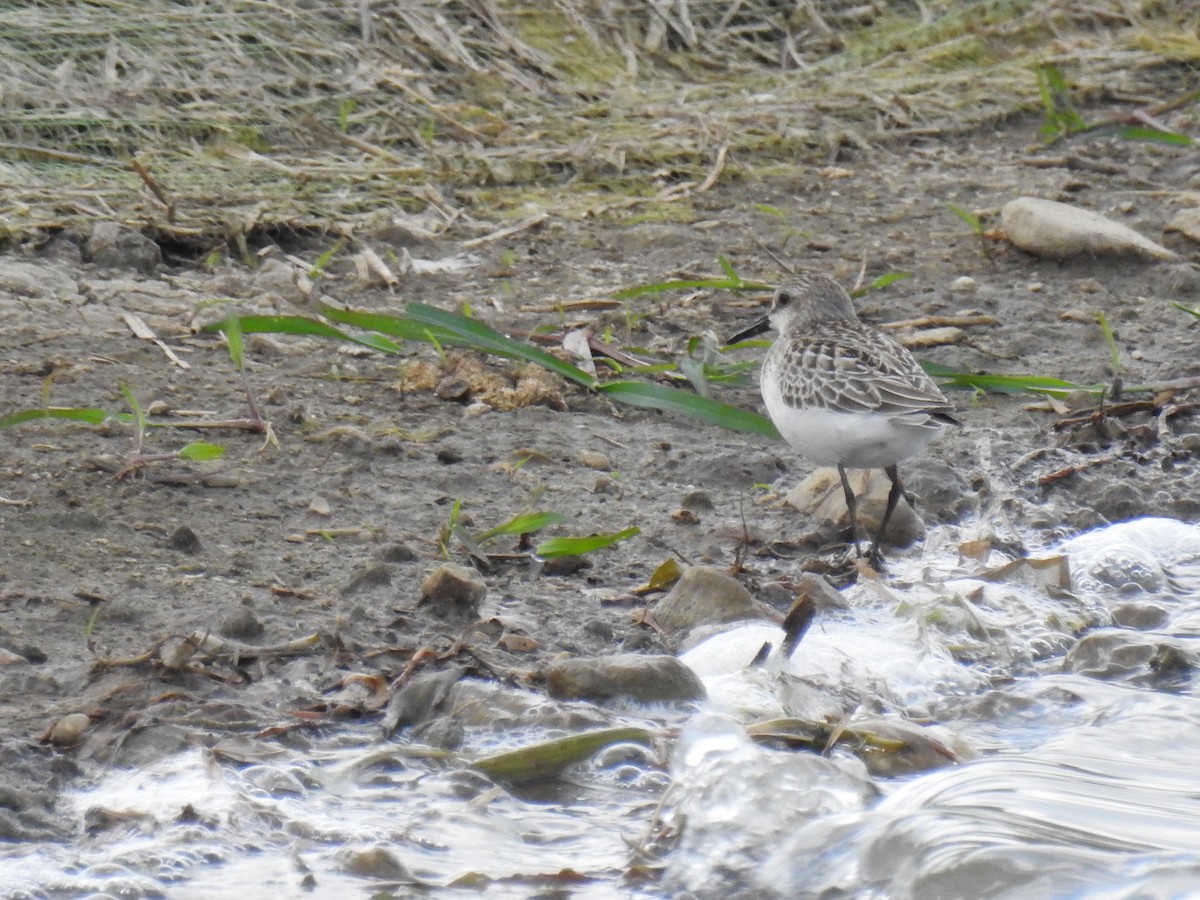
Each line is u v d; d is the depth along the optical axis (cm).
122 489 1003
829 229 1658
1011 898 664
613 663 823
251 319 1193
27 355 1197
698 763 750
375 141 1723
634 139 1808
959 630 955
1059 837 704
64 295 1316
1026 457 1224
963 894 668
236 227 1477
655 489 1113
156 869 645
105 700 765
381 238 1527
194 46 1783
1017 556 1077
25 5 1786
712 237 1609
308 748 759
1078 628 993
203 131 1667
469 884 660
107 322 1280
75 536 937
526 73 1928
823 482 1110
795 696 840
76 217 1452
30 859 644
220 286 1375
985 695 881
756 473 1152
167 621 847
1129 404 1308
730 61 2072
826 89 2009
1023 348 1418
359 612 877
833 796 732
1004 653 941
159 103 1688
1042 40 2248
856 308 1476
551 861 689
